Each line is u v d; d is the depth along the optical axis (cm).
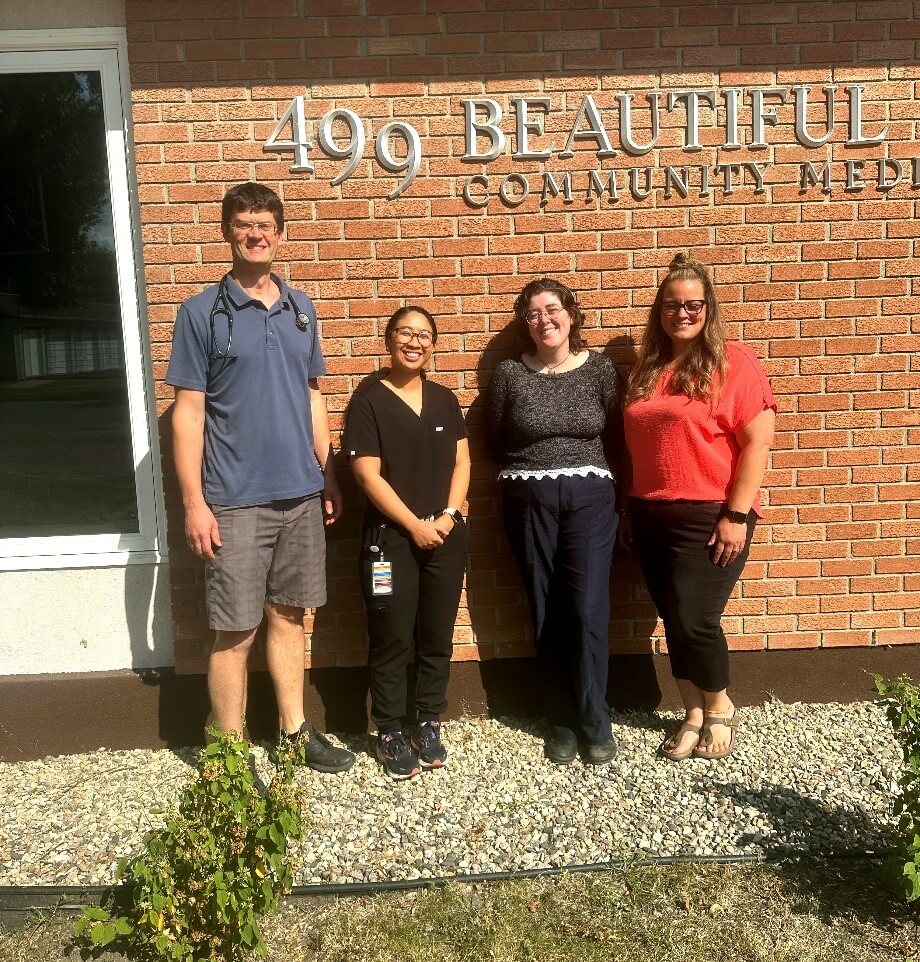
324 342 422
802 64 420
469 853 344
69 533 439
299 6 404
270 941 301
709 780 389
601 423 404
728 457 382
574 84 415
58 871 338
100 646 438
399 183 415
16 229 426
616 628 447
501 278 424
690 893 321
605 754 403
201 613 425
